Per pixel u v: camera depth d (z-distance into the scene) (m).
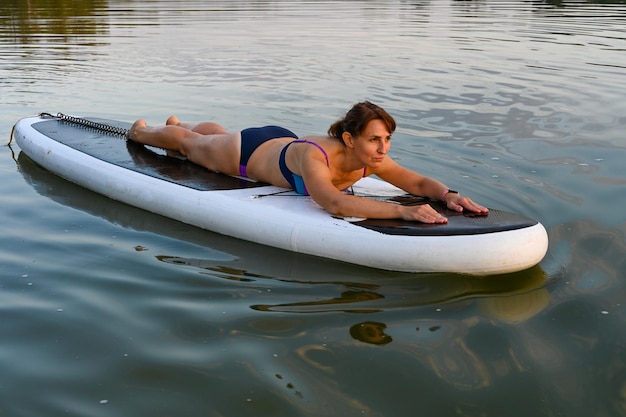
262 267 3.30
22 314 2.75
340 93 7.23
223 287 3.06
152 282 3.08
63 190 4.44
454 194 3.67
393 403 2.21
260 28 12.95
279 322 2.73
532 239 3.26
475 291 3.07
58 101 6.82
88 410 2.16
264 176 4.07
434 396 2.25
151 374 2.35
